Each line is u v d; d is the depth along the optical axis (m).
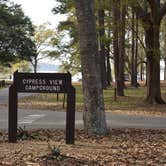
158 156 10.84
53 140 13.50
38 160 9.76
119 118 22.09
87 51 13.82
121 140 13.66
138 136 14.77
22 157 10.20
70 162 9.71
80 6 13.75
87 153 11.02
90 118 14.16
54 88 12.59
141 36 56.25
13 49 57.50
